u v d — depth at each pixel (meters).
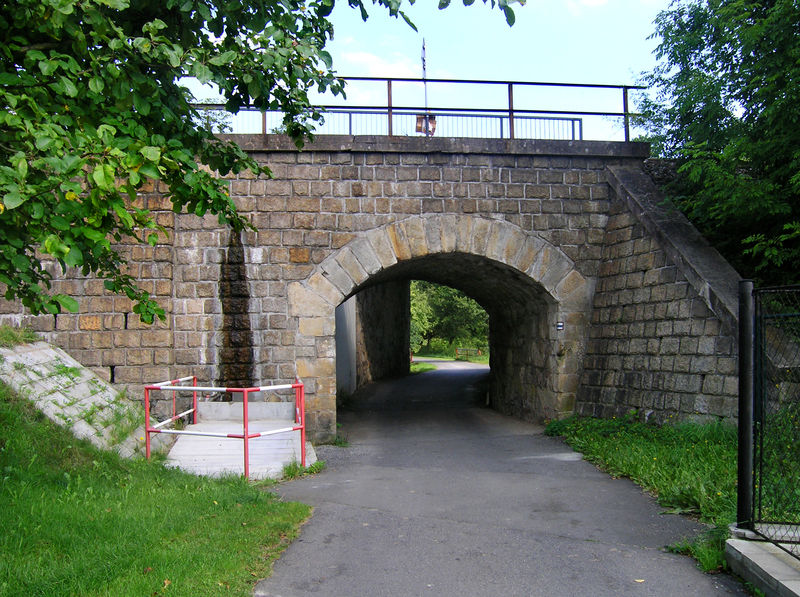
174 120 4.98
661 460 7.23
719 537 4.76
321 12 5.13
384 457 9.18
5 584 3.48
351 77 10.86
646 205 10.31
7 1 4.07
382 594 4.00
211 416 10.31
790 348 7.08
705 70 9.79
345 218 10.67
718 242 9.91
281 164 10.59
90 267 4.89
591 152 11.22
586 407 11.03
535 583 4.20
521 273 11.18
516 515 5.88
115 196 3.41
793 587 3.51
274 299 10.45
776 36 8.16
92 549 4.16
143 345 10.05
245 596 3.80
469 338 52.41
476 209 10.99
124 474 6.59
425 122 11.05
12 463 5.81
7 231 3.68
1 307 9.84
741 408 4.47
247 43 4.96
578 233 11.27
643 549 4.85
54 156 3.37
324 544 4.97
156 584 3.71
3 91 3.57
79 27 4.18
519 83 11.30
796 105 8.00
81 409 8.07
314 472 8.00
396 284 29.16
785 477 4.96
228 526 5.03
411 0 4.39
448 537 5.19
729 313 8.10
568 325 11.24
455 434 11.49
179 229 10.32
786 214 8.75
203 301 10.30
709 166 8.76
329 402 10.45
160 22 4.21
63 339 9.92
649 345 9.71
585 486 7.01
